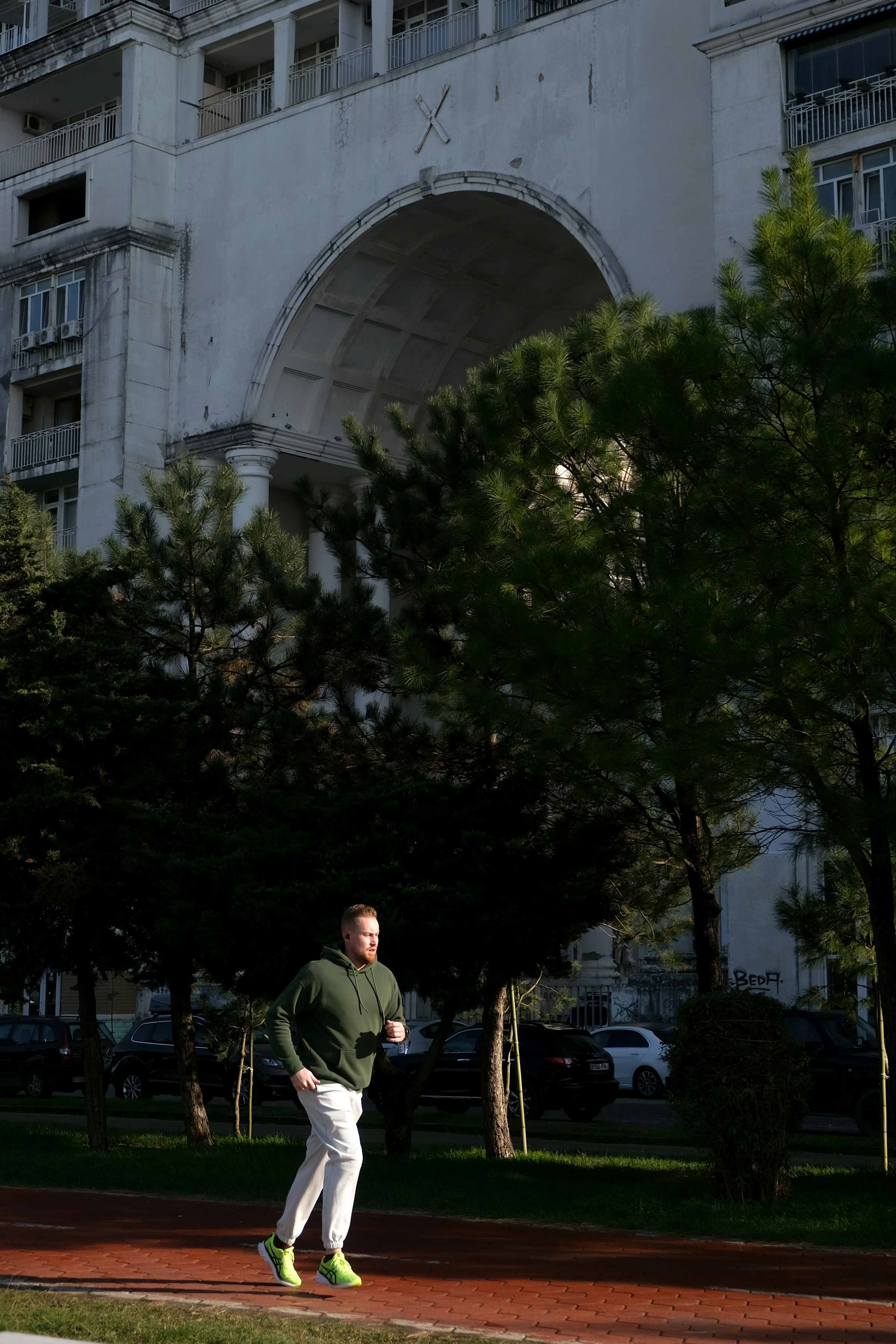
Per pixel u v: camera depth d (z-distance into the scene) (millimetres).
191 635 18359
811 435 11391
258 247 42500
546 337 13633
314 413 42906
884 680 10734
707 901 15094
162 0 47469
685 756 11188
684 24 35031
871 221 29781
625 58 35875
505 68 37906
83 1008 18438
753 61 31734
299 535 46219
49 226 47781
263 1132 21641
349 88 40938
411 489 16844
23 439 46281
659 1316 7609
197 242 43938
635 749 11359
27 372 46031
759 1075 11625
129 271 43594
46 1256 9586
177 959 18281
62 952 18344
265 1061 28281
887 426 11047
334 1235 8109
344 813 15398
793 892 18656
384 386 44031
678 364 11758
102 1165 15359
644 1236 10367
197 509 18578
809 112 31000
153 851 16641
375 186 40062
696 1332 7211
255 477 41875
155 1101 29297
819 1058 22719
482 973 17234
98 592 18062
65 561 18750
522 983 25828
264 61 46188
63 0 51688
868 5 30109
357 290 41750
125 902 17812
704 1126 11734
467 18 39750
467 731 15523
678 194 34625
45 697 17094
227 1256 9570
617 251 35500
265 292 42125
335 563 45562
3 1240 10352
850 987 18938
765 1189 11594
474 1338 6887
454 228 40406
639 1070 31359
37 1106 27750
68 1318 7133
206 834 16266
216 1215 11812
